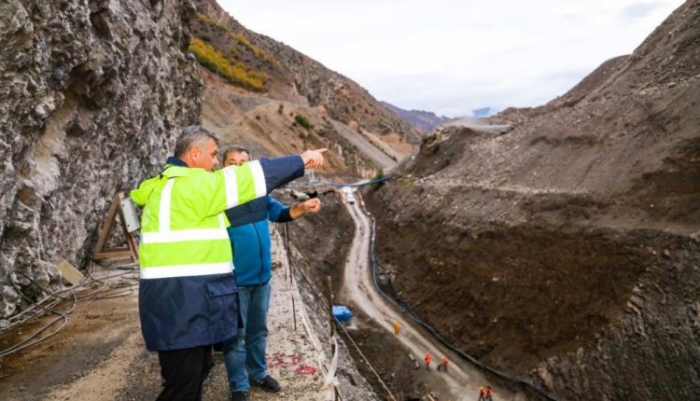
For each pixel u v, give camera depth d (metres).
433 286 30.05
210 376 5.81
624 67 39.59
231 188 3.13
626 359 17.84
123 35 11.71
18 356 6.46
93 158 11.52
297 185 53.88
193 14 24.33
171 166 3.37
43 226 9.14
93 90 10.79
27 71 7.80
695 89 24.09
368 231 44.91
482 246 27.72
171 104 19.31
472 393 21.64
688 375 15.85
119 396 5.43
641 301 18.45
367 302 31.08
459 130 49.25
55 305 8.51
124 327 7.53
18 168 8.32
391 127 138.00
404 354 24.98
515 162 33.72
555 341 21.09
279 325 7.75
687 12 36.12
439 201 36.19
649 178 22.06
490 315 24.95
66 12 9.03
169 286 3.13
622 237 20.50
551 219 24.50
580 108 33.47
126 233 11.42
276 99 90.19
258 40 138.25
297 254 30.44
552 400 19.47
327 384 5.16
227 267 3.35
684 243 18.27
